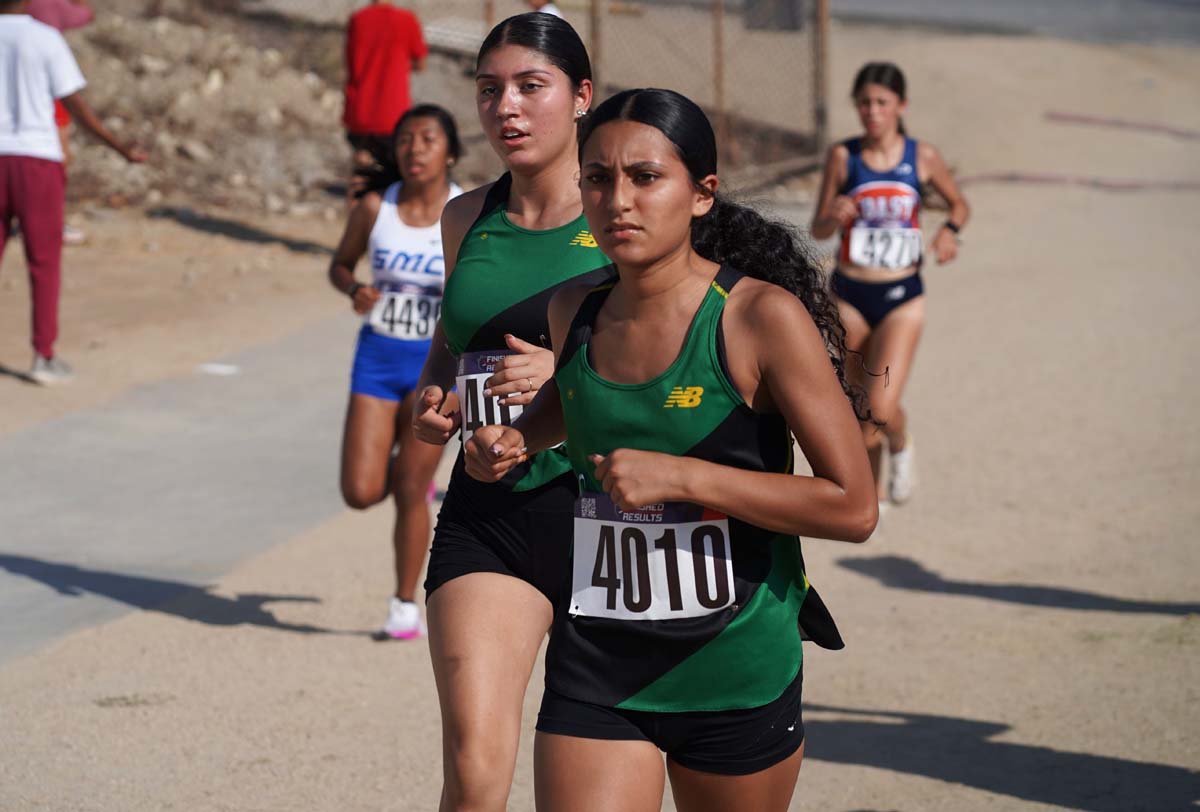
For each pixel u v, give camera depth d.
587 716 6.84
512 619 8.09
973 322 27.84
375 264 13.47
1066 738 11.58
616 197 6.30
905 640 14.05
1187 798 10.36
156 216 32.25
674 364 6.51
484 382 8.65
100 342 24.06
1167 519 17.47
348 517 17.59
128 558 15.85
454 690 7.74
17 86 21.09
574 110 8.65
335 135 37.53
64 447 19.48
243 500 17.92
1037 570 16.06
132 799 10.36
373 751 11.31
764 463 6.65
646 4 51.62
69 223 31.05
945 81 52.34
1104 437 20.84
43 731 11.49
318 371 23.50
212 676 12.78
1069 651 13.56
